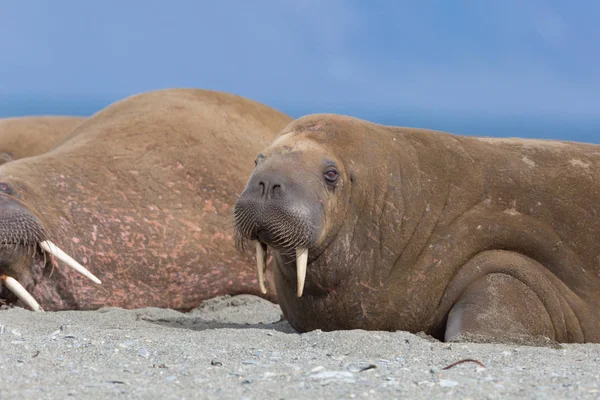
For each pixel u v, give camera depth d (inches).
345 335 930.7
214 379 711.7
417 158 1157.7
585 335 1093.1
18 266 1321.4
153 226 1469.0
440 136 1198.9
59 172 1467.8
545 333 1056.2
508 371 756.6
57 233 1398.9
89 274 1325.0
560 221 1139.9
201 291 1483.8
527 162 1184.8
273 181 1011.9
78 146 1534.2
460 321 1043.9
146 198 1483.8
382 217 1115.3
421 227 1127.0
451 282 1104.2
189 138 1560.0
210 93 1721.2
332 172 1064.8
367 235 1107.3
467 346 909.8
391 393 665.0
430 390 674.2
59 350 824.3
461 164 1170.6
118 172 1493.6
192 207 1502.2
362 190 1103.6
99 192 1464.1
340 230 1088.8
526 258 1122.0
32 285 1359.5
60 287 1390.3
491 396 655.8
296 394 660.7
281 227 1000.2
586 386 679.7
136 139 1544.0
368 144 1126.4
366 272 1107.9
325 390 673.6
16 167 1456.7
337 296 1113.4
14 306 1332.4
